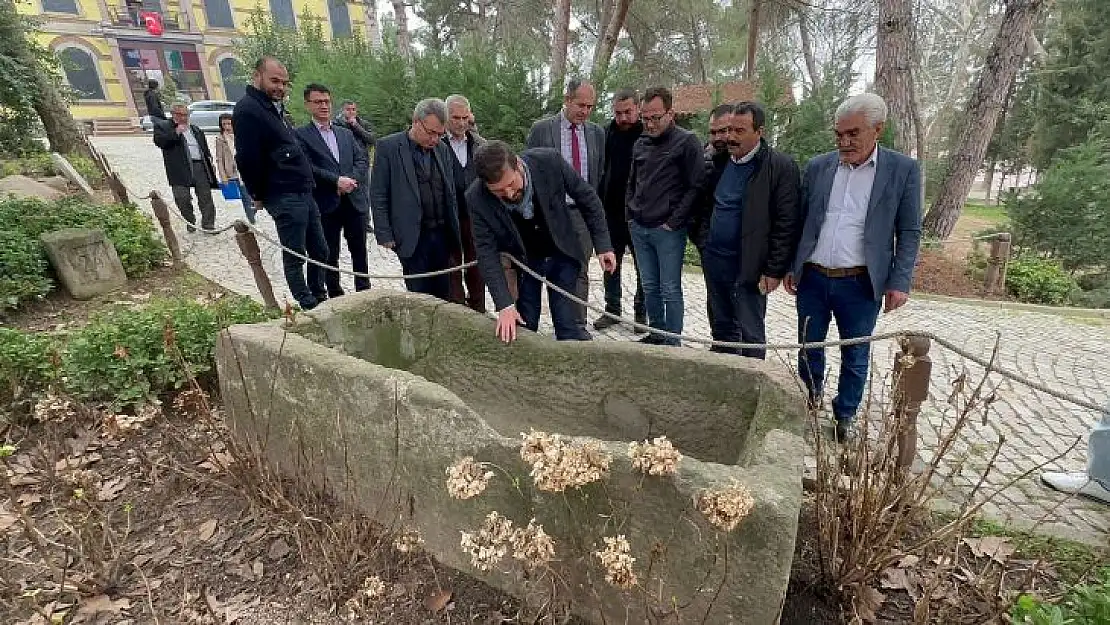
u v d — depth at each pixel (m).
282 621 2.13
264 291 4.64
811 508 2.59
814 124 8.72
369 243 8.00
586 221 3.38
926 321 5.62
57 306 5.33
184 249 7.25
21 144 11.26
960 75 14.52
